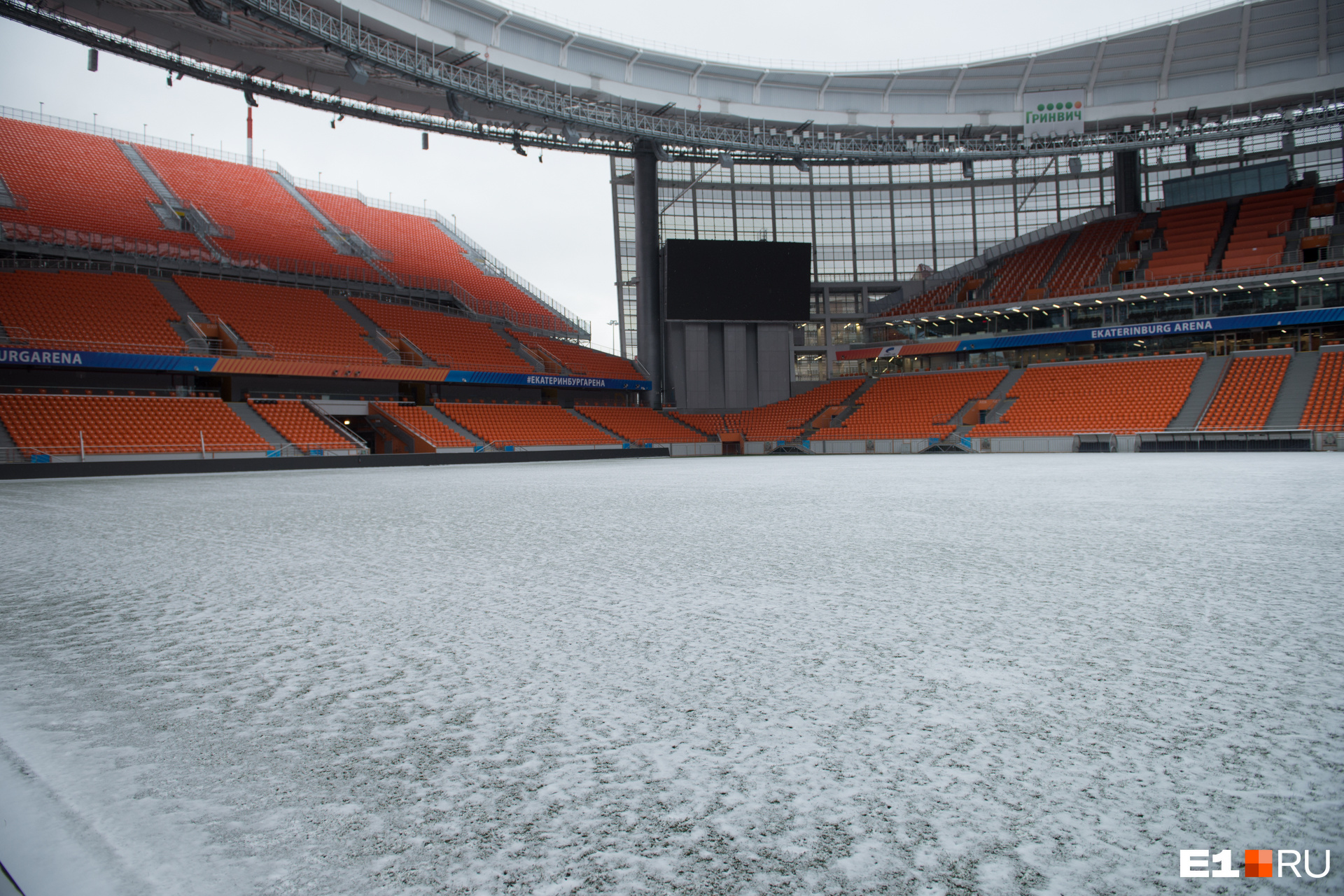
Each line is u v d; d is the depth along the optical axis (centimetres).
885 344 5006
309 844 183
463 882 164
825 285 5112
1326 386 3428
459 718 266
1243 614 399
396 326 3875
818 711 266
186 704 285
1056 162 5009
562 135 3966
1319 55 3819
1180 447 3506
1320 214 3981
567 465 3256
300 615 430
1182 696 273
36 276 2945
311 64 3222
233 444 2784
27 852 179
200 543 745
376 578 545
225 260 3603
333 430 3159
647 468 2895
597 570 565
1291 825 180
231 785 217
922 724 251
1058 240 4788
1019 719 254
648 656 339
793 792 206
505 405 4072
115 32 2836
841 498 1251
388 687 302
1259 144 4584
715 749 235
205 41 2975
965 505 1081
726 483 1756
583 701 281
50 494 1527
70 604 464
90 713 277
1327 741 230
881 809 194
